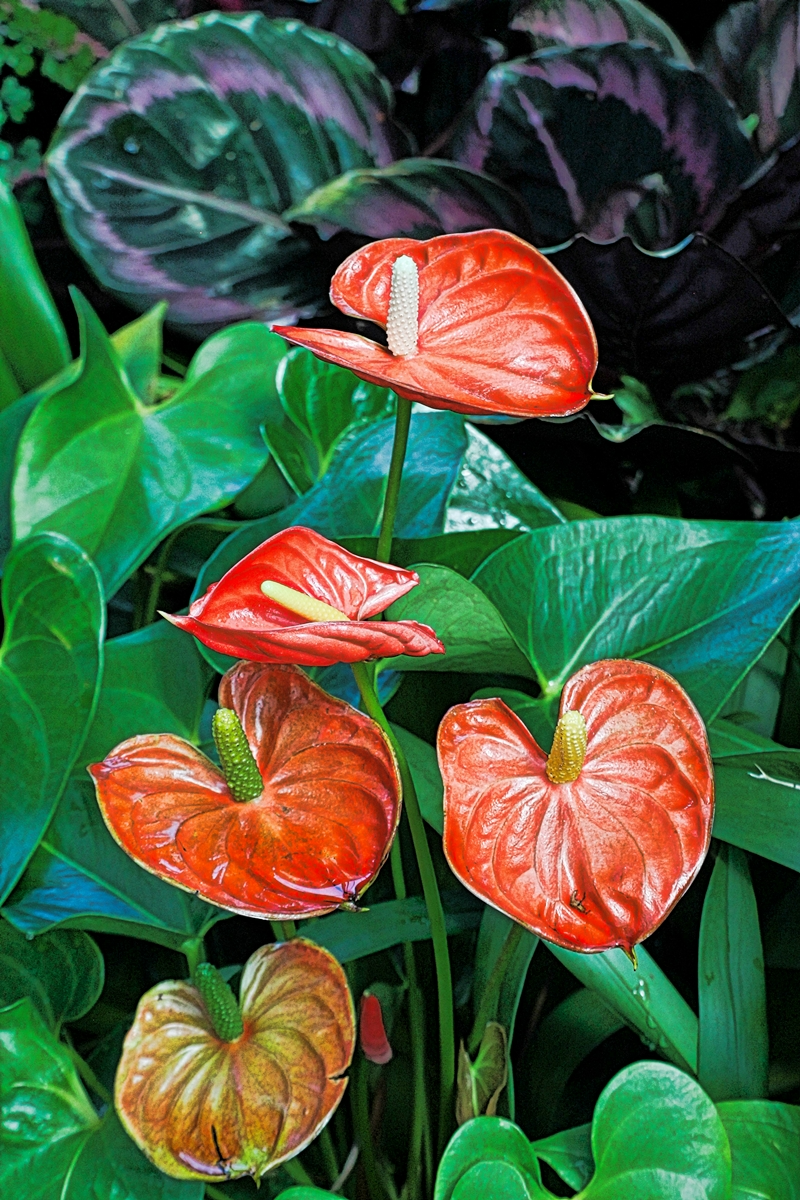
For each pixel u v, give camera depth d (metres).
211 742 1.20
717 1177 1.09
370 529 1.25
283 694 1.08
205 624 1.00
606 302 1.39
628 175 1.46
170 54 1.42
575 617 1.19
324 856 1.04
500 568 1.18
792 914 1.29
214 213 1.48
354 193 1.42
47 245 1.64
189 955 1.17
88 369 1.29
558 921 1.01
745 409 1.46
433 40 1.57
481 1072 1.15
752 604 1.18
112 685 1.20
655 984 1.19
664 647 1.19
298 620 1.05
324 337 1.08
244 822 1.05
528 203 1.50
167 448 1.29
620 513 1.51
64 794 1.18
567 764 1.03
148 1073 1.07
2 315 1.36
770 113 1.53
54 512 1.25
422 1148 1.23
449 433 1.29
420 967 1.28
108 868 1.17
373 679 1.12
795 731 1.34
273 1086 1.06
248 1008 1.09
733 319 1.39
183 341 1.62
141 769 1.06
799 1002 1.28
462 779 1.03
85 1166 1.09
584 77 1.41
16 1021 1.12
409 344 1.08
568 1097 1.31
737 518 1.60
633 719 1.06
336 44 1.46
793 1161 1.12
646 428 1.44
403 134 1.55
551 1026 1.25
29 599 1.16
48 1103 1.12
